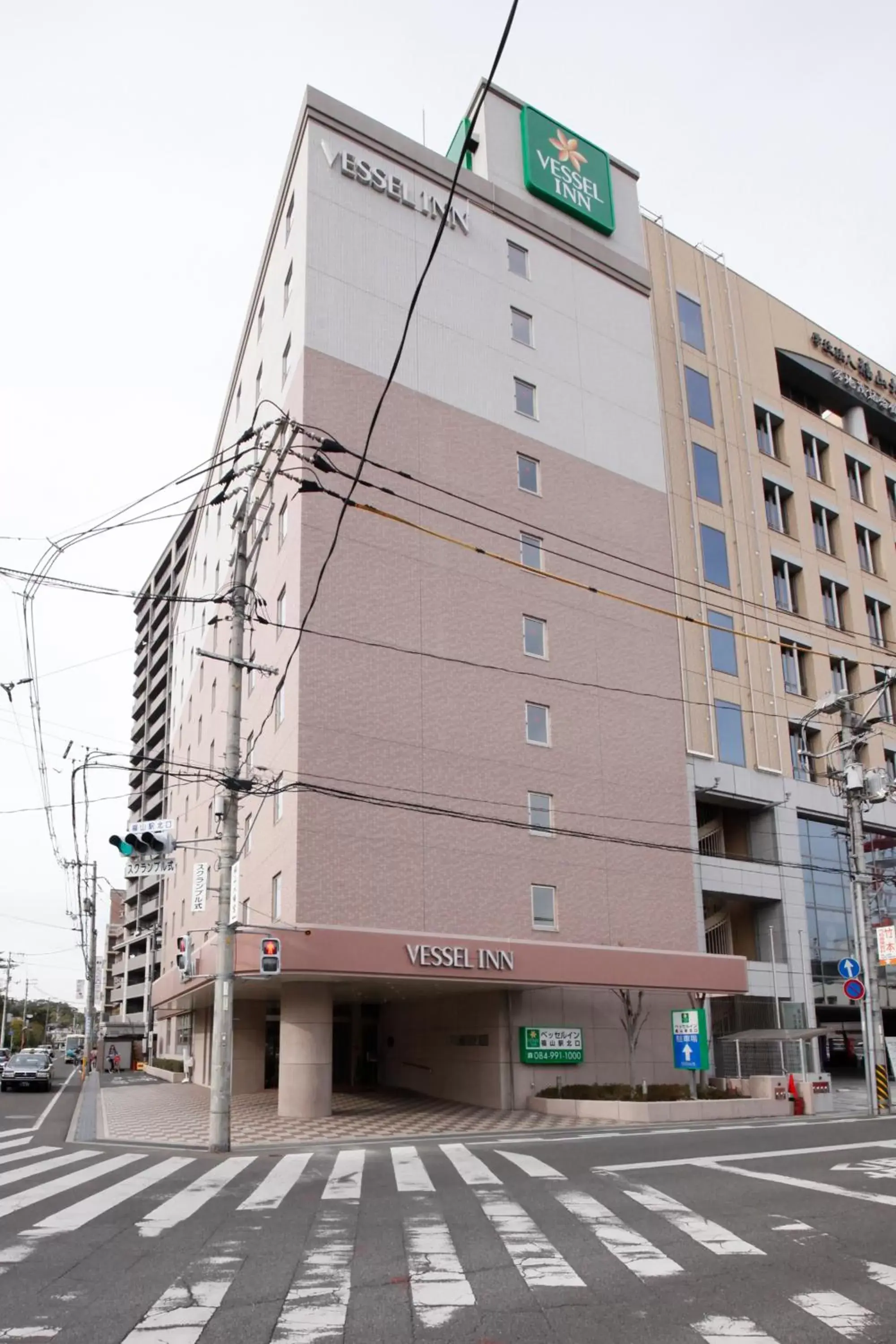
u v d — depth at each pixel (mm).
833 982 36719
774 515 41719
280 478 29531
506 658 29312
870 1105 24797
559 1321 6461
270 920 26109
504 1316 6562
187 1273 7711
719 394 40688
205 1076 41438
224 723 39156
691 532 37062
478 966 24484
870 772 26859
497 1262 8023
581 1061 27609
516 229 34406
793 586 41781
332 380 28062
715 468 39219
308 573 26062
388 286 30125
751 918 36594
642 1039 29078
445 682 27766
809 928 36625
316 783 24734
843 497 45156
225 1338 6098
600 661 31703
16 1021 129125
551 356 33844
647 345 37375
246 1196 11578
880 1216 9805
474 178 33531
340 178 30078
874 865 38531
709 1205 10492
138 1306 6789
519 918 27406
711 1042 31391
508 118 36344
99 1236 9094
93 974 53562
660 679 33250
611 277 37062
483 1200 10992
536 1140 18438
